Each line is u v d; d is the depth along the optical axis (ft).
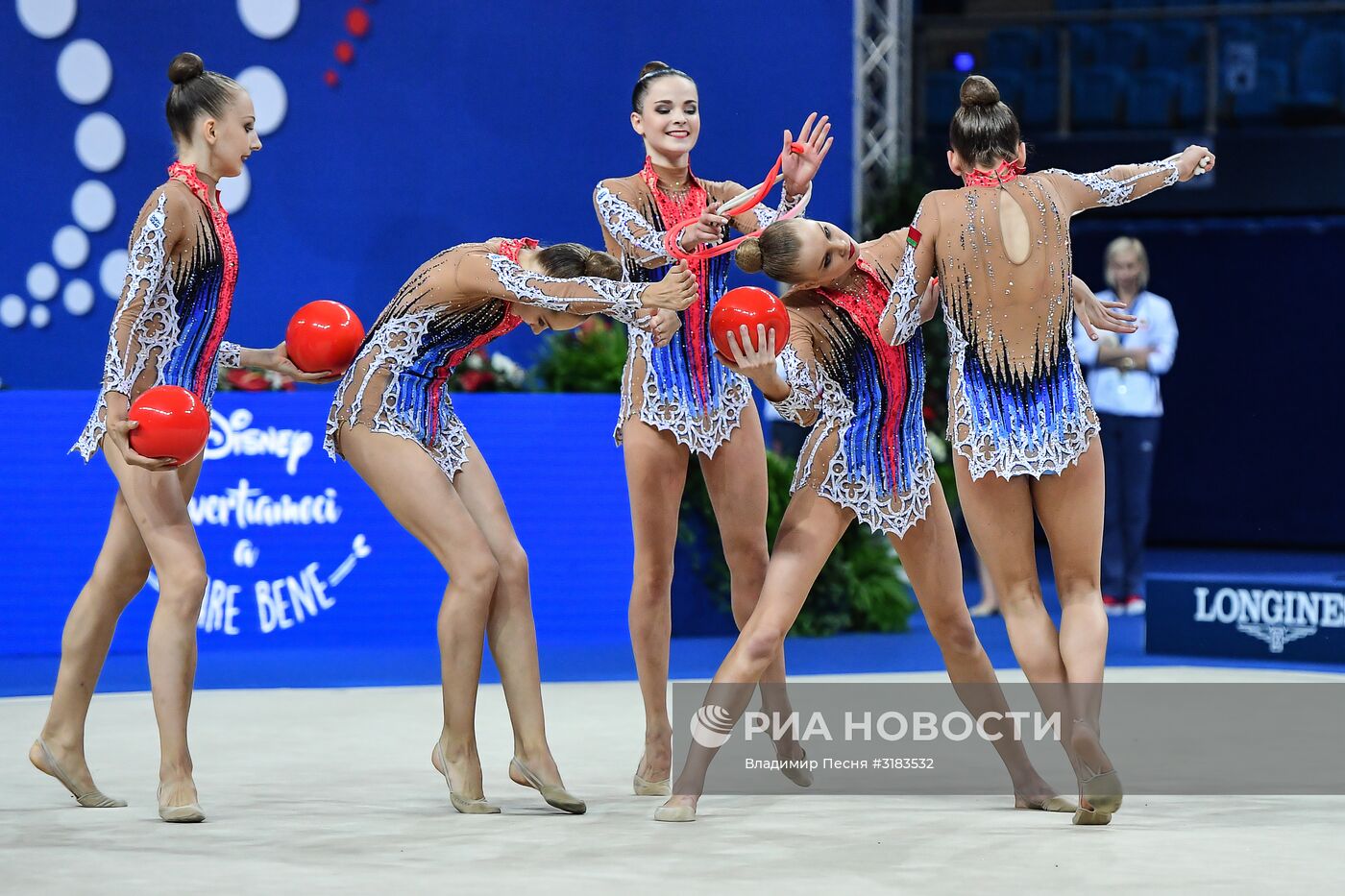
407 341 43.11
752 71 110.32
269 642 77.20
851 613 88.22
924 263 40.81
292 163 107.76
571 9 109.60
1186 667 72.49
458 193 109.40
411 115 108.78
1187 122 144.56
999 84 148.77
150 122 107.14
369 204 108.58
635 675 70.59
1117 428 95.45
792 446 106.52
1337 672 70.64
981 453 40.42
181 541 41.73
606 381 85.05
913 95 141.79
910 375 41.88
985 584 95.20
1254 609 74.54
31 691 65.57
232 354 46.16
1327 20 146.20
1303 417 142.10
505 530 43.73
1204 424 145.28
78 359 107.34
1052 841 36.42
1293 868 33.24
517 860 34.73
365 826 39.17
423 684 67.87
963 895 30.89
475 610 41.81
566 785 46.29
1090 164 135.95
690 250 43.32
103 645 43.19
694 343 45.88
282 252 107.86
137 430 39.68
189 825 39.37
